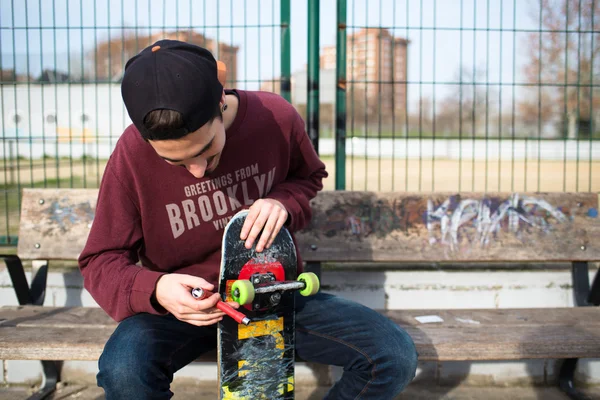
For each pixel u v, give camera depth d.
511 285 2.73
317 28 2.80
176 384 2.64
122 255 1.65
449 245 2.53
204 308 1.45
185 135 1.29
